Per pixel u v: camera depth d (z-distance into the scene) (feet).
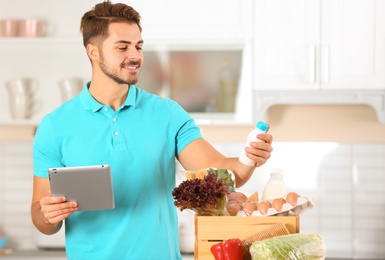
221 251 6.44
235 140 15.29
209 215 6.76
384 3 13.71
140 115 8.61
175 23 13.92
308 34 13.80
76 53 14.46
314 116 15.19
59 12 14.65
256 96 13.94
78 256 8.47
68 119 8.54
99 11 8.38
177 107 8.89
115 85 8.48
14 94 14.48
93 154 8.42
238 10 13.85
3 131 15.75
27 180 15.64
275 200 6.84
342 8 13.78
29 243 15.52
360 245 15.01
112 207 7.62
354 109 15.15
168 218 8.68
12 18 14.65
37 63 14.51
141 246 8.43
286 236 6.43
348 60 13.80
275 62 13.88
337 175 15.06
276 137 15.25
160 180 8.58
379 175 14.99
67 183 7.50
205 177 6.77
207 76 13.96
